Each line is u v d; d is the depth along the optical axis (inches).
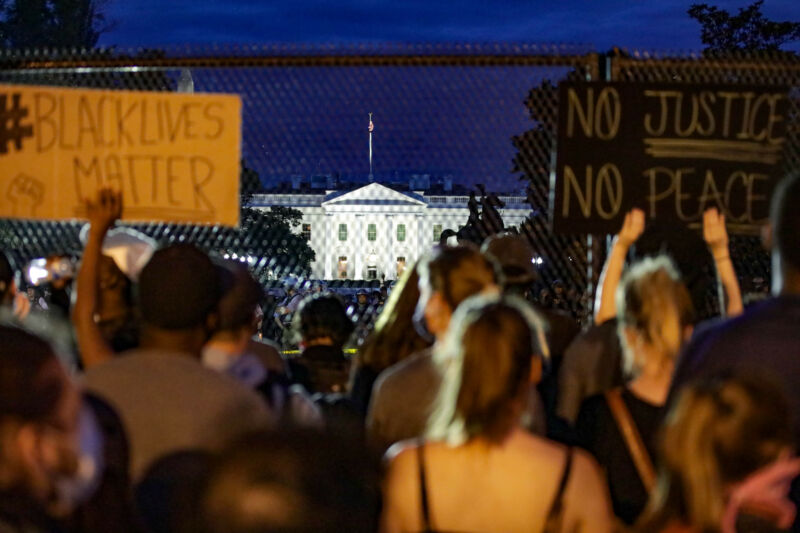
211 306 95.4
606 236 185.8
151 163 159.0
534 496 77.7
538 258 194.5
